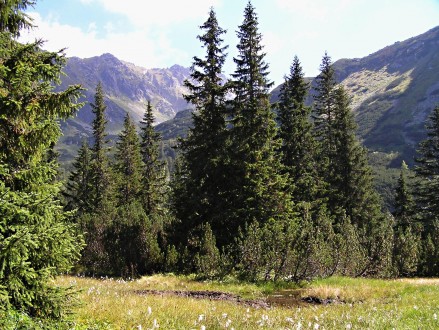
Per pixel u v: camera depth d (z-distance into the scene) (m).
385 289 16.17
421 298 12.53
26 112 6.46
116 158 55.06
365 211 40.88
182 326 7.30
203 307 10.39
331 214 38.44
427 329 7.59
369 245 23.34
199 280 19.94
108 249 25.41
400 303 12.02
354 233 23.47
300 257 19.44
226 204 27.94
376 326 7.98
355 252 21.77
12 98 6.38
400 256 23.66
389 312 9.79
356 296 15.20
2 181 6.34
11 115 6.41
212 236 23.30
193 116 29.66
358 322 8.53
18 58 6.73
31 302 6.27
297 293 16.69
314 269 19.53
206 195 27.84
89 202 48.34
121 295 11.30
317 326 7.39
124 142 54.69
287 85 38.09
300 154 36.22
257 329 7.70
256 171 28.80
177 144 30.03
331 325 8.30
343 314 9.55
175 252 23.45
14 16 7.43
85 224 27.66
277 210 28.50
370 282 18.53
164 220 29.81
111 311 7.98
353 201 40.28
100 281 18.02
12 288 5.60
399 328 7.70
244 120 29.53
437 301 11.30
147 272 23.56
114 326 6.98
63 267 6.77
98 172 49.34
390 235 23.77
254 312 10.53
